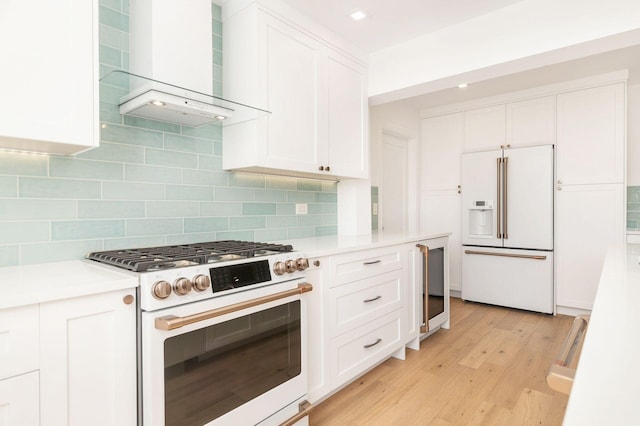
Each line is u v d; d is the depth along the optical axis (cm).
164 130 195
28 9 122
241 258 156
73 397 110
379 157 379
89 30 136
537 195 368
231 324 146
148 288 121
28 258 151
